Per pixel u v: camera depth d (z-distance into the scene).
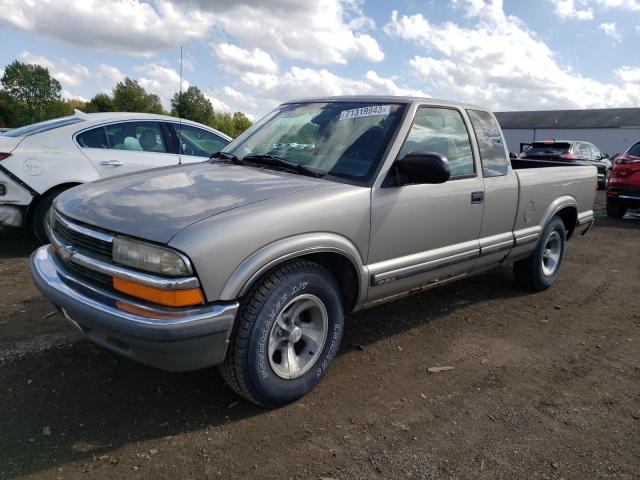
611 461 2.68
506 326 4.53
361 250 3.30
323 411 3.02
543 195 5.06
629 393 3.41
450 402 3.19
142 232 2.58
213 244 2.54
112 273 2.63
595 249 8.09
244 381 2.81
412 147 3.66
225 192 3.03
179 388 3.19
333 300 3.17
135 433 2.73
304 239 2.91
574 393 3.38
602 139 59.31
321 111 4.08
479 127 4.38
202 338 2.54
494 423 2.98
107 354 3.57
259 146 4.04
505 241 4.59
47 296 2.91
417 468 2.55
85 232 2.81
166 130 6.86
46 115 81.62
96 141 6.29
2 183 5.63
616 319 4.84
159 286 2.48
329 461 2.57
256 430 2.80
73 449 2.57
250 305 2.77
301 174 3.49
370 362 3.69
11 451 2.53
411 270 3.66
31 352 3.55
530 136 64.25
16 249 6.30
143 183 3.28
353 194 3.21
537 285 5.42
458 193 3.96
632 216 11.83
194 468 2.48
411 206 3.56
